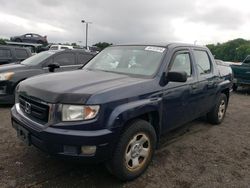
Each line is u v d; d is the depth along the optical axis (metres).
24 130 3.54
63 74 4.14
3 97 7.10
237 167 4.32
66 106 3.19
